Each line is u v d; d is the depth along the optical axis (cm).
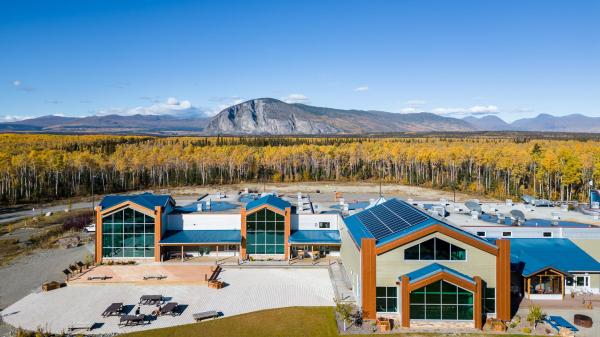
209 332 4119
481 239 4331
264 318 4428
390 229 4725
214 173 18175
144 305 4847
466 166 17125
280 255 6669
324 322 4306
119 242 6512
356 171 19250
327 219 6944
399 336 3950
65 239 7950
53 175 14662
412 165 18038
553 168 12938
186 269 6097
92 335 4062
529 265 4969
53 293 5225
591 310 4591
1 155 14238
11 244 7694
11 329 4200
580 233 5541
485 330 4075
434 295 4150
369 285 4334
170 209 7088
